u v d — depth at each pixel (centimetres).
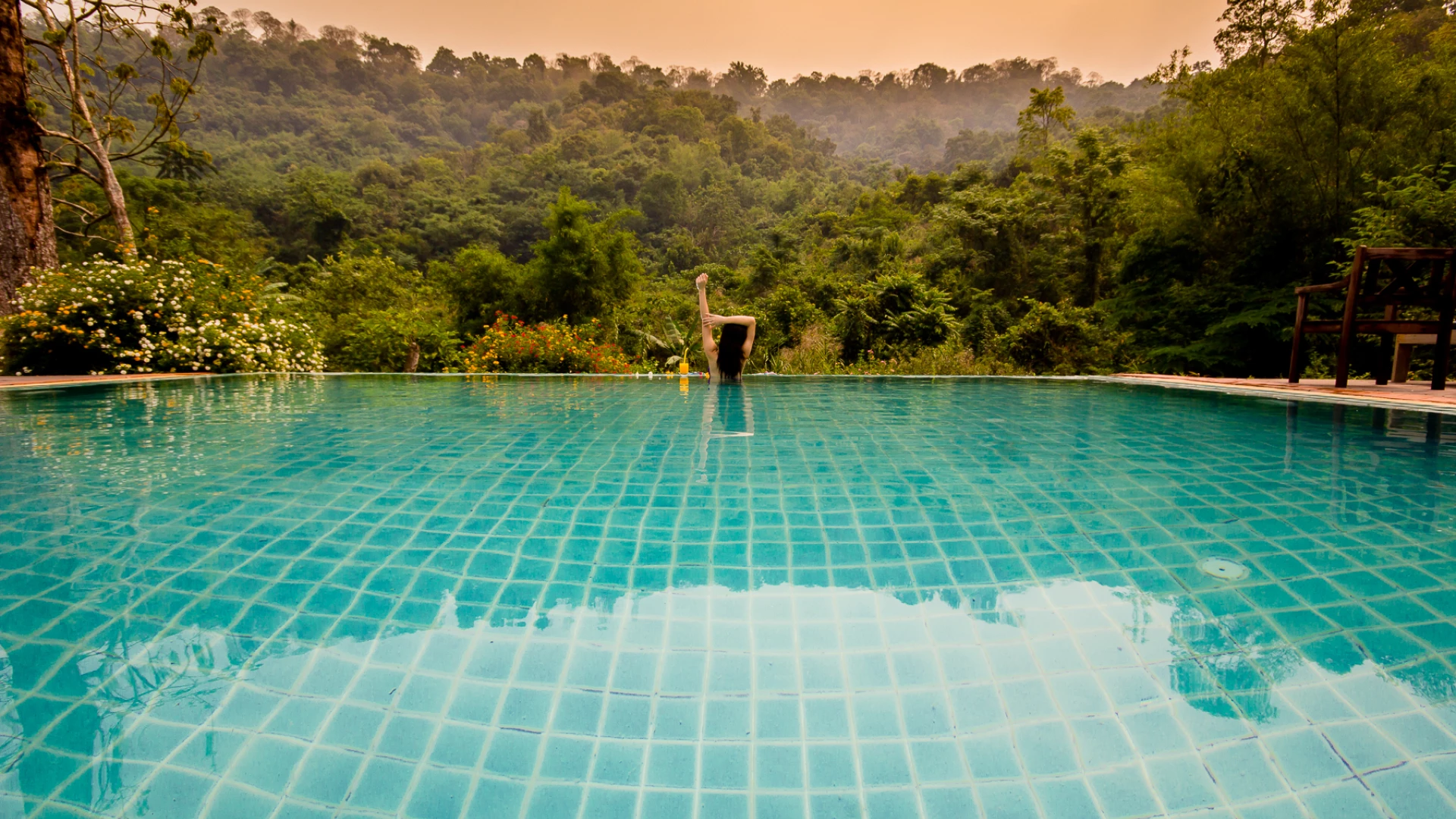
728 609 118
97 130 973
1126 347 1148
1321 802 75
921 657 103
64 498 182
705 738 86
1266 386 497
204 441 273
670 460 242
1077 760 82
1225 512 174
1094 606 119
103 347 575
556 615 116
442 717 89
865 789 78
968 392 519
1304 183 961
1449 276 398
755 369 979
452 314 1548
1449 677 96
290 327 739
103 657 100
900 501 186
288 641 106
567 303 1493
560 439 285
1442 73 850
